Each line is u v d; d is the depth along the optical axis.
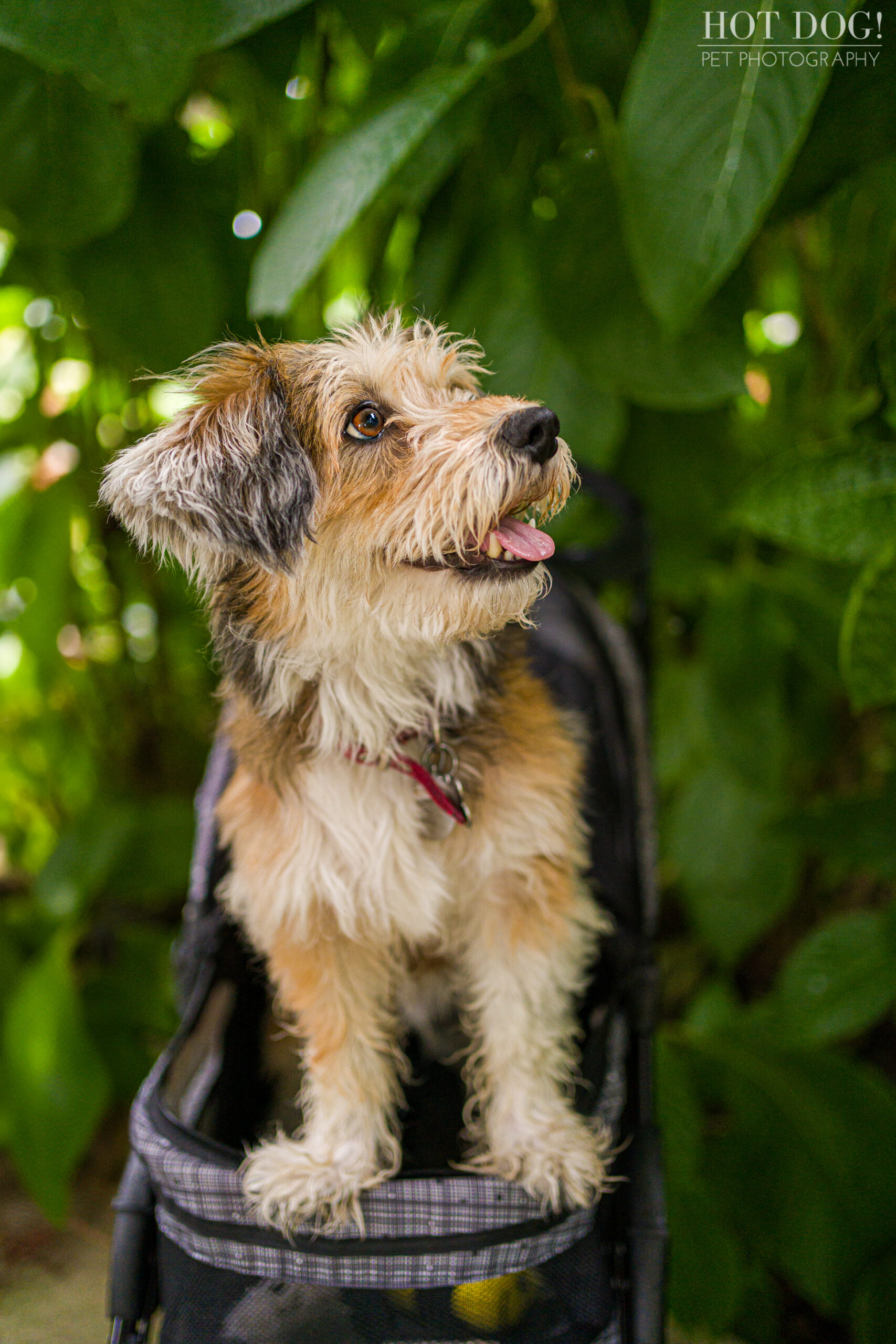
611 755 2.06
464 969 1.74
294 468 1.51
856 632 1.71
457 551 1.51
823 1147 2.32
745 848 2.82
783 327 3.17
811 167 1.76
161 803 2.91
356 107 2.05
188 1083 1.49
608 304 1.97
